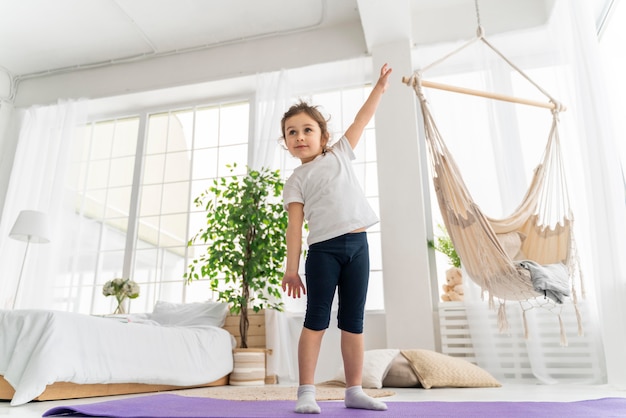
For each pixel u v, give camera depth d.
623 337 2.28
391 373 2.44
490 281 2.17
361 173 3.50
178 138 4.45
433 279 3.36
